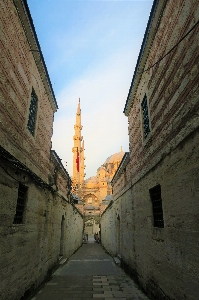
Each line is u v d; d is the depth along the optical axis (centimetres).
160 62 546
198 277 327
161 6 520
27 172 548
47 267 783
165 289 463
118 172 1216
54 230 921
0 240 407
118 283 743
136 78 770
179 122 419
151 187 601
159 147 538
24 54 568
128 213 940
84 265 1115
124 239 1016
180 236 396
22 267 523
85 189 4397
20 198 543
